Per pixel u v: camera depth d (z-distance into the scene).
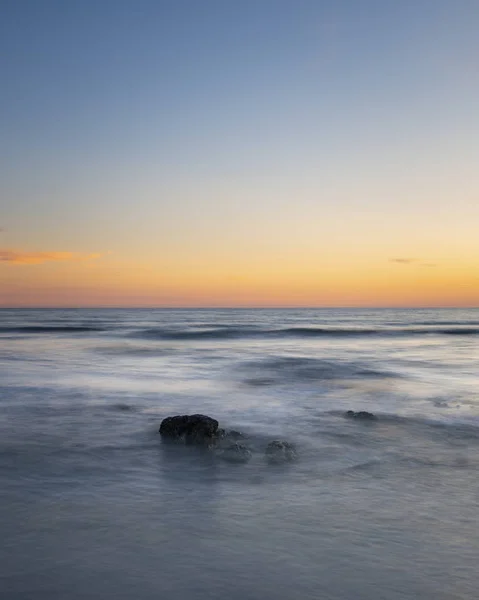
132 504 6.45
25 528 5.68
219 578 4.65
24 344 38.78
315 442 9.84
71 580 4.59
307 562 4.97
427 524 5.93
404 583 4.61
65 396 15.08
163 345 38.94
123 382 18.28
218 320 106.94
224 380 19.14
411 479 7.64
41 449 9.13
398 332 59.56
